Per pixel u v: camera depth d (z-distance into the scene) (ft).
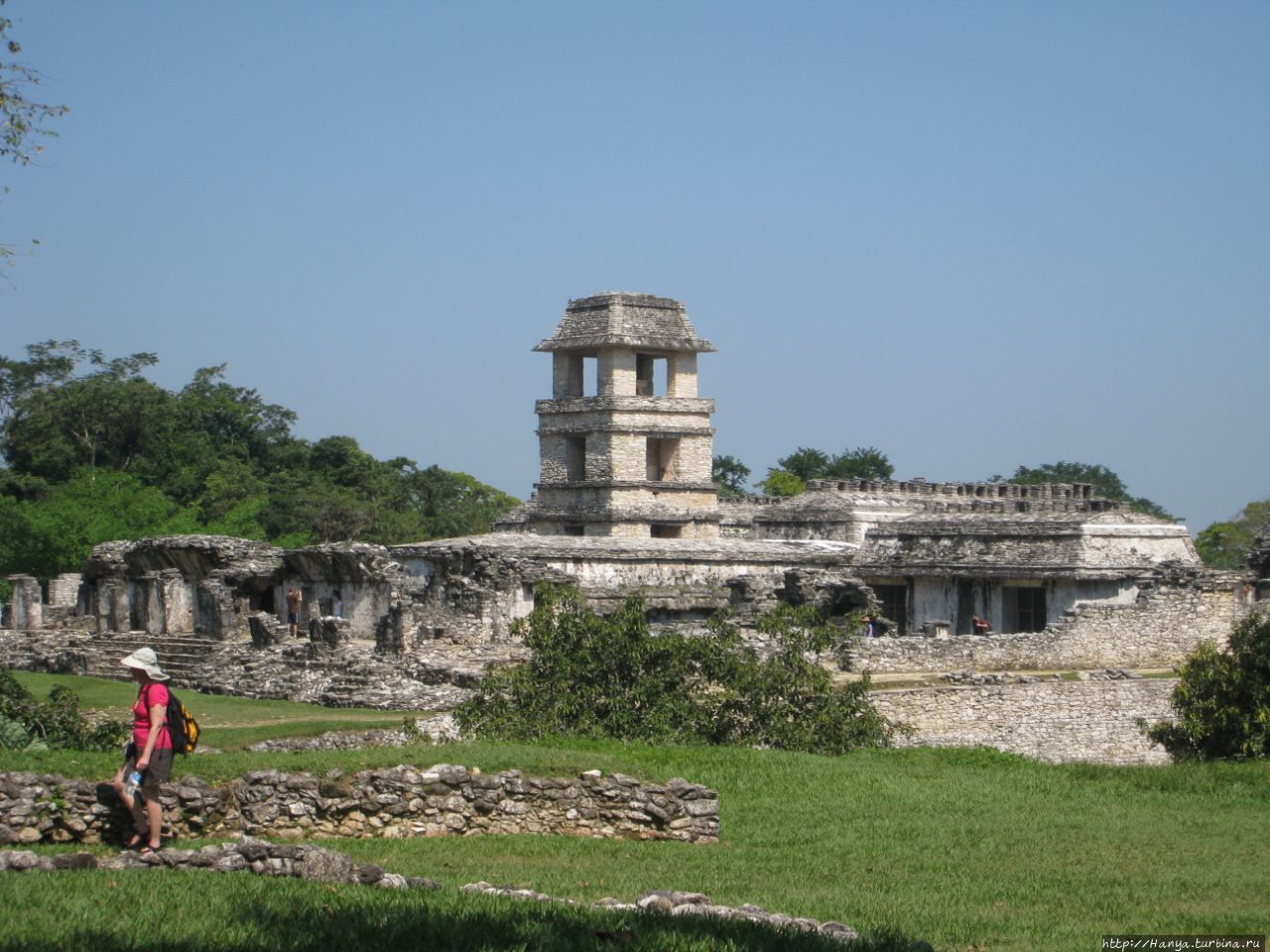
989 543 265.54
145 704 85.87
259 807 95.09
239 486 443.32
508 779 102.89
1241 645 173.68
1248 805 130.72
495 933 69.36
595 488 343.46
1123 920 87.45
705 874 95.20
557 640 150.20
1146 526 261.44
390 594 228.63
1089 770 146.72
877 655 216.95
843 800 122.72
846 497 338.95
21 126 129.49
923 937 81.35
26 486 440.04
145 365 499.92
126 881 75.56
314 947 66.44
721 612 159.74
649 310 351.46
